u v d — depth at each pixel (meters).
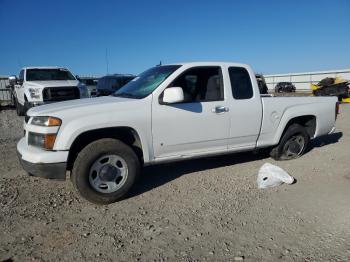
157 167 5.61
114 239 3.21
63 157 3.84
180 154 4.65
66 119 3.87
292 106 5.72
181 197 4.27
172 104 4.44
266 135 5.46
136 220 3.62
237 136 5.09
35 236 3.28
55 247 3.07
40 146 3.93
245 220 3.57
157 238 3.22
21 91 12.99
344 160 5.97
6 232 3.36
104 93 15.45
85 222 3.58
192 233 3.31
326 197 4.19
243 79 5.17
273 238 3.19
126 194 4.28
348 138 8.19
